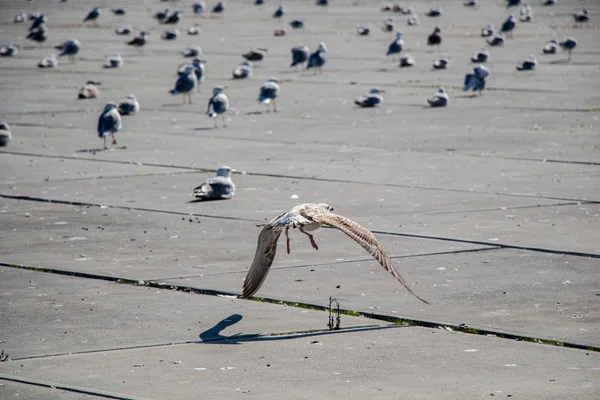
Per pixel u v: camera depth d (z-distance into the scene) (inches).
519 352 425.1
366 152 979.3
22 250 626.2
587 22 2925.7
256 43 2481.5
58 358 428.5
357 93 1485.0
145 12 3858.3
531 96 1400.1
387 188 800.9
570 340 438.0
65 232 672.4
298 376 400.8
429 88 1530.5
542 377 394.3
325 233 666.2
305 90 1537.9
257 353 430.3
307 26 3024.1
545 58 1962.4
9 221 708.7
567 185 799.1
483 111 1262.3
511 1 3592.5
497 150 975.0
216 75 1791.3
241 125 1182.9
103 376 404.8
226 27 3058.6
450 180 829.8
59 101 1439.5
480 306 491.8
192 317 484.4
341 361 418.0
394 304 498.9
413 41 2452.0
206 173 885.8
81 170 907.4
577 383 386.3
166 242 639.8
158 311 495.2
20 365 420.2
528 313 478.9
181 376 403.5
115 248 626.2
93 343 447.8
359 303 502.0
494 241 623.8
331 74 1771.7
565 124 1133.1
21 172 901.8
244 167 908.6
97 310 499.2
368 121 1198.3
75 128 1177.4
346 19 3309.5
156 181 851.4
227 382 395.2
